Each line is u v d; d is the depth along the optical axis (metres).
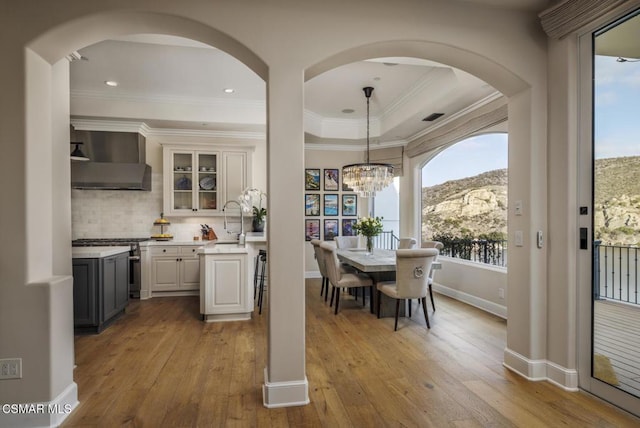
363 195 5.12
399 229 6.48
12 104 1.97
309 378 2.60
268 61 2.23
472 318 4.11
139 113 5.01
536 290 2.58
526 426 2.00
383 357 2.98
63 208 2.59
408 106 4.95
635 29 2.09
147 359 2.96
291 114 2.25
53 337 2.01
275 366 2.22
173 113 5.09
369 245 4.94
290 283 2.24
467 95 4.08
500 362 2.88
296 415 2.11
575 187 2.43
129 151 5.34
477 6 2.48
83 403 2.25
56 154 2.53
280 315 2.23
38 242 2.07
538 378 2.56
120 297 4.12
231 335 3.57
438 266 4.34
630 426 1.99
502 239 4.30
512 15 2.54
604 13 2.15
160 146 5.73
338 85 4.59
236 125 5.38
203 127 5.52
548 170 2.58
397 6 2.37
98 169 5.22
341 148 6.87
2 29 1.96
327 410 2.16
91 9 2.03
